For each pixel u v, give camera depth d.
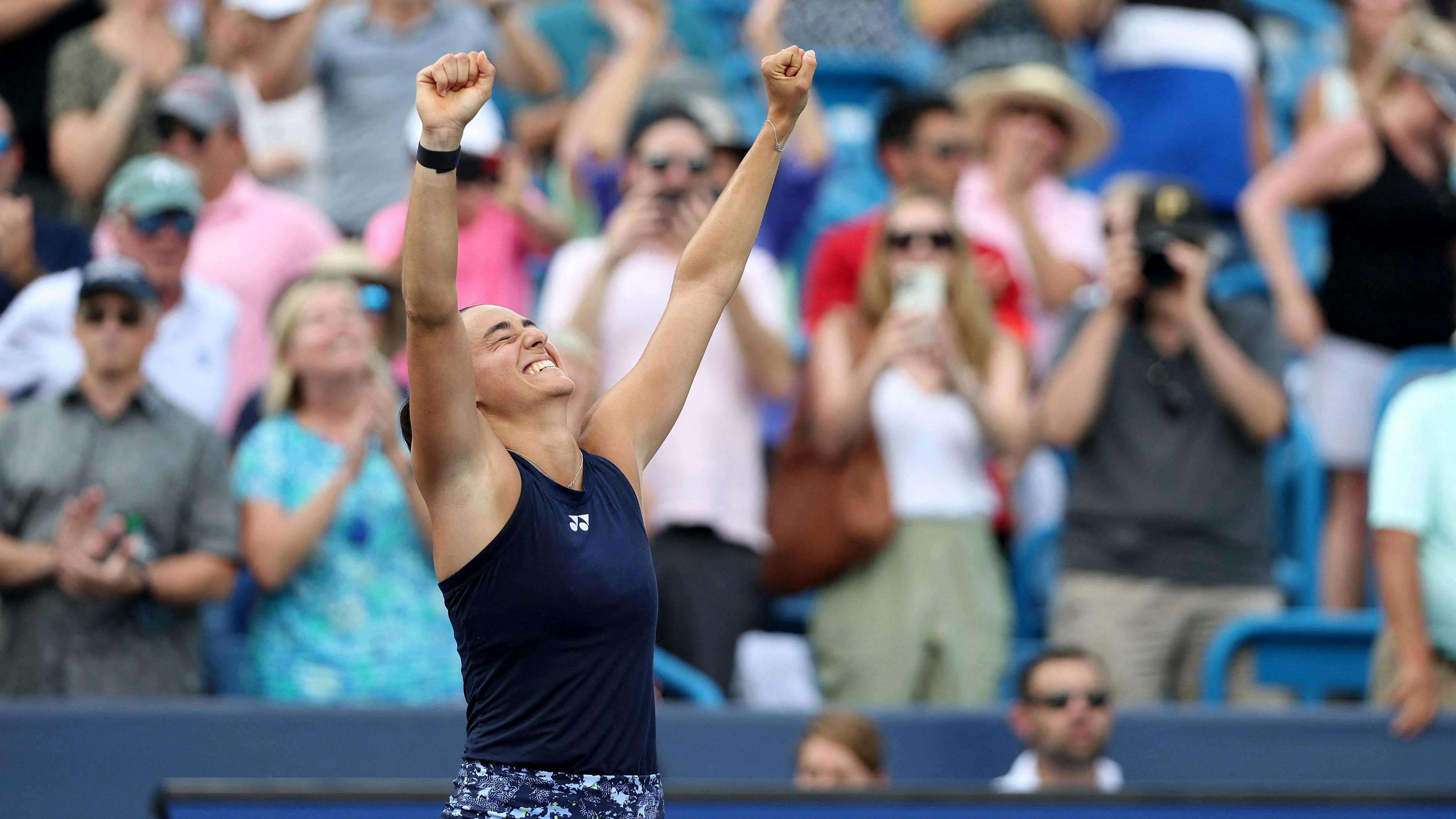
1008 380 23.12
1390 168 26.64
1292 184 27.20
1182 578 22.22
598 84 28.95
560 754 10.12
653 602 10.44
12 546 19.28
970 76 30.55
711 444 22.34
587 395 21.33
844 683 22.12
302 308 20.91
